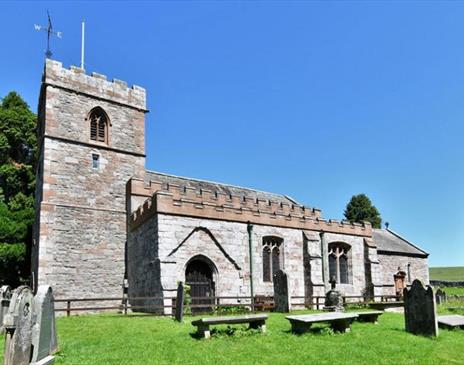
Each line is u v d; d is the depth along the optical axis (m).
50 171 26.19
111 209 27.94
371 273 31.59
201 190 26.86
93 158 28.02
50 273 25.02
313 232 29.42
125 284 26.03
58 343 12.37
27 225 33.56
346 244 31.28
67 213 26.25
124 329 15.09
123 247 27.77
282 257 27.56
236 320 13.52
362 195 68.75
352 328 15.73
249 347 12.38
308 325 14.48
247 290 25.19
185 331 14.50
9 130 38.81
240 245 25.50
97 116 28.95
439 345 13.52
